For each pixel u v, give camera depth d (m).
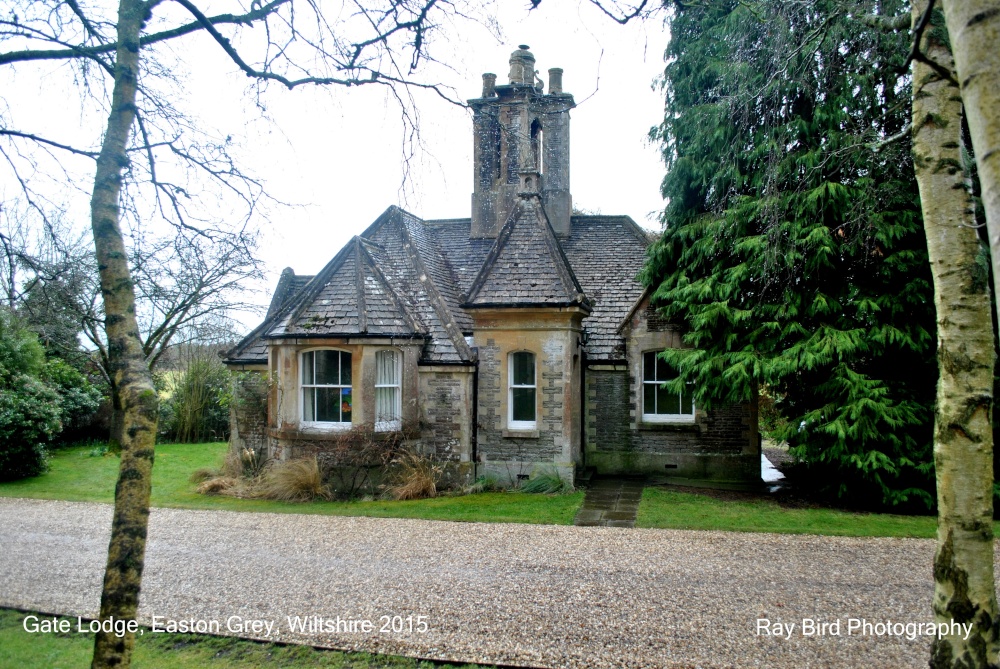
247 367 16.75
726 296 13.54
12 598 8.34
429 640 6.95
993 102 2.73
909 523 11.54
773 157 9.41
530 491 14.38
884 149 9.82
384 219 18.95
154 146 7.14
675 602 7.84
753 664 6.35
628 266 19.17
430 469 14.62
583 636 6.98
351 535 10.93
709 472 16.33
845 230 12.28
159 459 20.83
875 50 10.03
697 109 14.32
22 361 19.36
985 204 2.73
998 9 2.78
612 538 10.62
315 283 15.49
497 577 8.76
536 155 20.64
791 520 11.74
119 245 5.32
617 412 16.83
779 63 8.30
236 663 6.60
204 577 8.90
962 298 4.93
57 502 14.12
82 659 6.73
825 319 12.91
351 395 14.88
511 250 15.76
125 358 5.12
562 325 14.94
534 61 20.31
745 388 13.05
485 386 15.23
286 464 14.47
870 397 12.00
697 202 15.24
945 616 4.83
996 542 10.08
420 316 15.84
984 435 4.82
